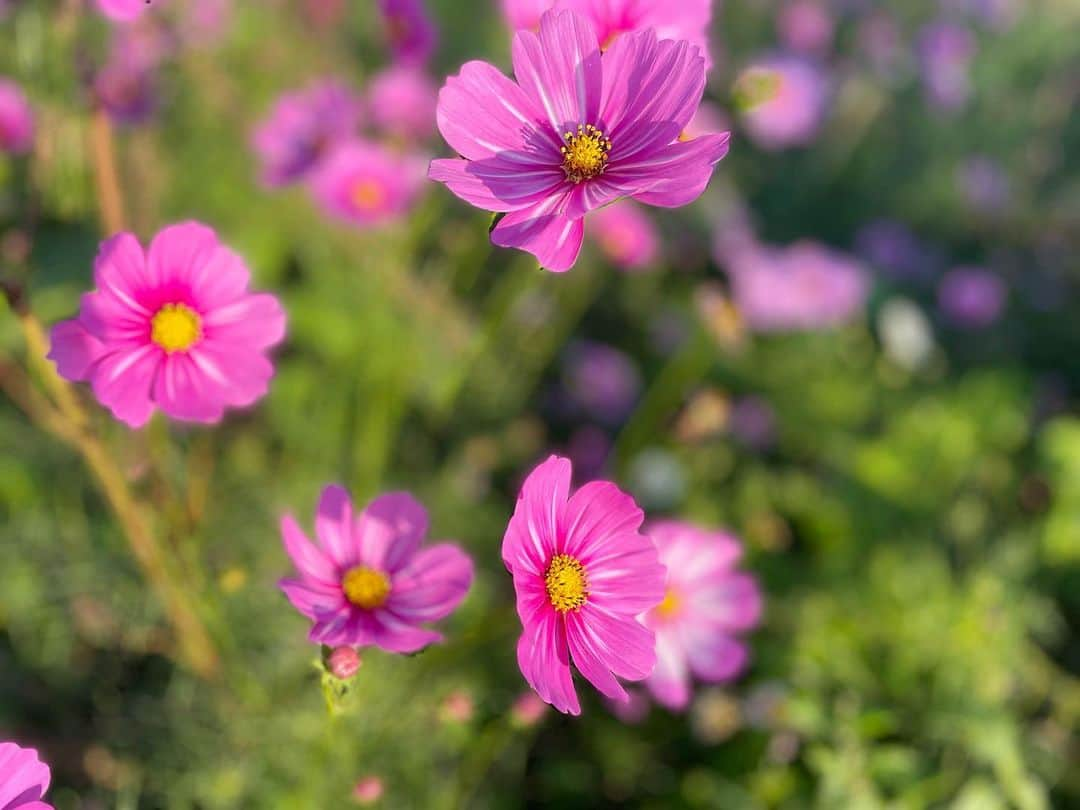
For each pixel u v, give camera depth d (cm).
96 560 74
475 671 74
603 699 78
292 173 85
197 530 64
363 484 81
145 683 73
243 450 82
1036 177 161
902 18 169
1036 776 79
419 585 52
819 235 149
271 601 72
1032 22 175
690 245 124
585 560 49
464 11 129
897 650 79
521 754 74
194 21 90
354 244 95
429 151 93
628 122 48
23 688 73
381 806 66
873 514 93
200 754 67
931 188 153
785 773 75
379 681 66
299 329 93
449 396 84
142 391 50
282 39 106
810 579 88
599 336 118
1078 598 91
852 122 150
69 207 65
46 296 79
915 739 76
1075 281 146
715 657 66
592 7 51
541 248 47
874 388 114
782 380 112
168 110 91
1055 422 99
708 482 98
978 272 134
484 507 91
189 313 50
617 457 81
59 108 61
